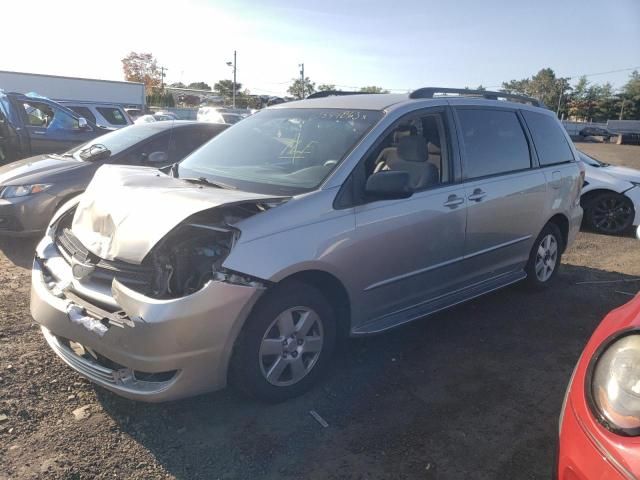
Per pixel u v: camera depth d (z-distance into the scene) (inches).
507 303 204.2
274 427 121.0
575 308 201.5
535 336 175.0
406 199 148.0
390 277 146.4
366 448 115.1
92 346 115.5
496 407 132.7
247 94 3004.4
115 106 649.0
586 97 3816.4
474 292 178.5
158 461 108.3
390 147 151.3
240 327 116.1
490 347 165.6
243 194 125.0
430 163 160.1
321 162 142.8
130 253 114.0
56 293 126.5
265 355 123.1
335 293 137.6
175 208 115.0
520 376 148.4
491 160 180.5
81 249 128.1
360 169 140.3
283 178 141.4
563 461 77.8
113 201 127.2
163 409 125.3
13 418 117.9
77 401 126.3
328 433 119.6
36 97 376.5
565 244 222.8
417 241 150.9
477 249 174.2
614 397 73.2
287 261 119.5
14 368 137.2
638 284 233.8
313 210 128.1
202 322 110.2
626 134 2048.5
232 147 167.9
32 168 245.8
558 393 140.4
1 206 230.7
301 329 128.0
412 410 129.8
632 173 354.9
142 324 107.2
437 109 166.9
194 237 118.0
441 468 110.0
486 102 186.1
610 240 330.6
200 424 120.9
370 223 137.7
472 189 168.9
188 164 166.9
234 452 112.1
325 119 160.7
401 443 117.3
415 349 162.4
